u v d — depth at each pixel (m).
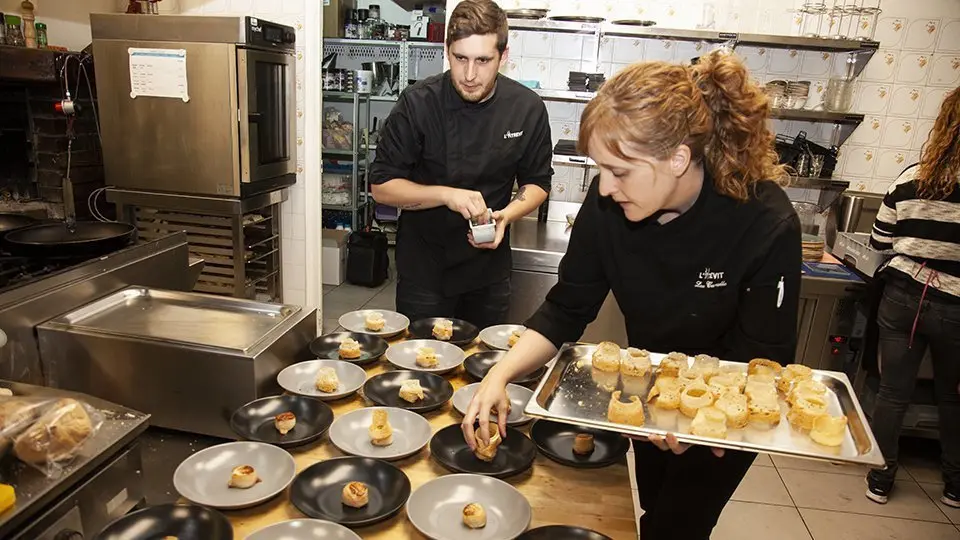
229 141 2.98
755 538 2.39
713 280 1.24
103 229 1.97
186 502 1.14
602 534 1.10
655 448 1.58
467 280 2.29
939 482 2.82
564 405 1.30
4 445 1.01
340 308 4.50
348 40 5.16
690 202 1.18
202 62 2.89
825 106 3.31
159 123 3.00
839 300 2.97
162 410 1.47
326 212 5.57
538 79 3.63
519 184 2.35
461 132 2.12
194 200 3.08
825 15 3.34
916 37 3.32
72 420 1.07
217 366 1.42
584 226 1.36
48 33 3.12
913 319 2.34
